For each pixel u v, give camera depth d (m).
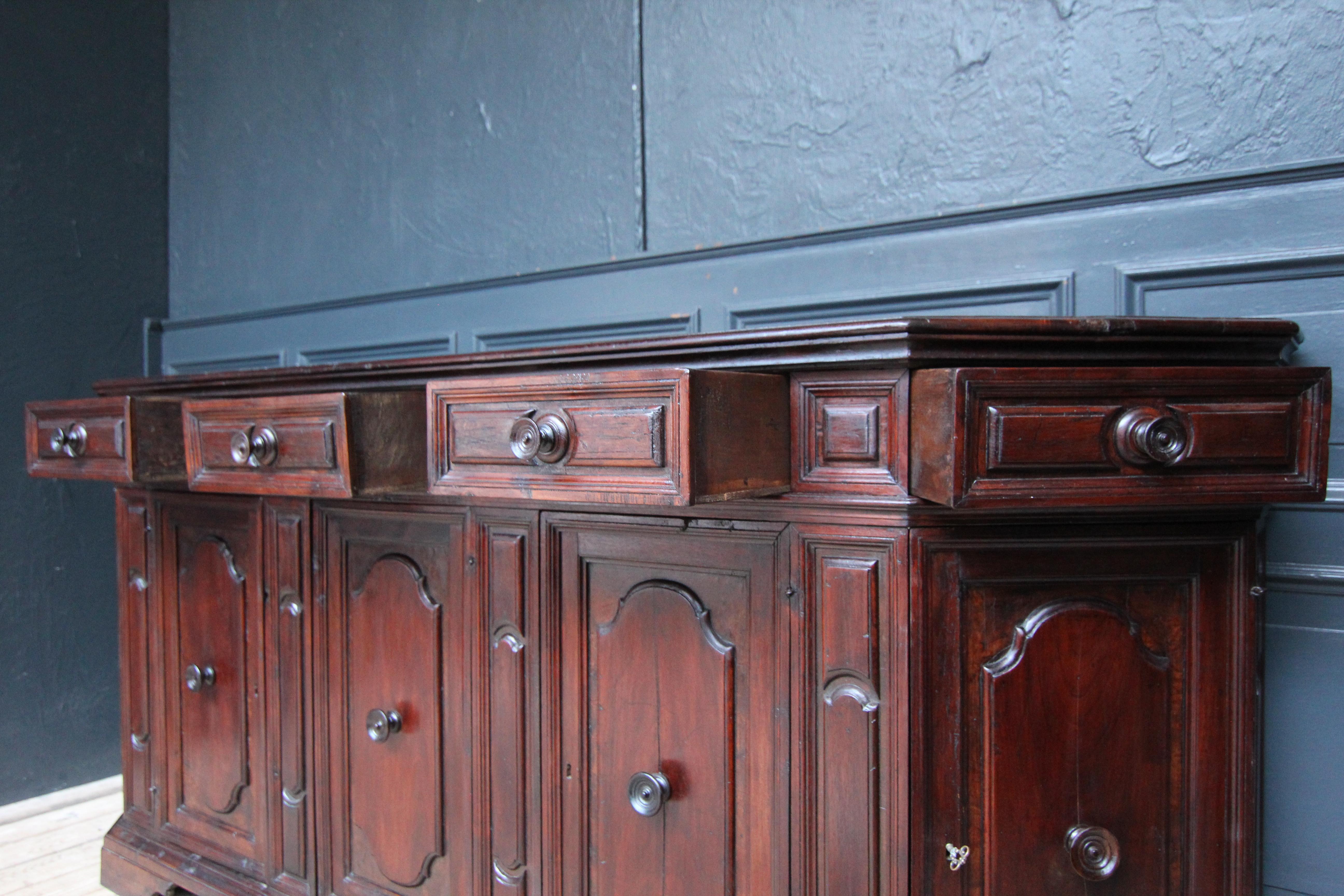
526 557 1.03
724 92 1.45
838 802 0.82
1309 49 1.03
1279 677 1.02
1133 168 1.13
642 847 0.95
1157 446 0.70
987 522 0.79
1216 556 0.83
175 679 1.45
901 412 0.77
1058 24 1.17
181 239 2.29
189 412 1.15
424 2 1.82
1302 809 1.01
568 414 0.82
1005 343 0.75
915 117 1.28
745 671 0.88
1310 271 0.99
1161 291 1.08
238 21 2.15
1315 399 0.75
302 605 1.25
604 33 1.58
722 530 0.89
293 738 1.27
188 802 1.43
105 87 2.15
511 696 1.04
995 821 0.79
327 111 1.99
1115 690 0.81
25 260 1.99
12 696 1.91
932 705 0.78
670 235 1.51
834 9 1.34
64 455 1.37
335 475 0.98
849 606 0.81
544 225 1.66
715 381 0.75
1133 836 0.81
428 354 1.78
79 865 1.68
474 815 1.08
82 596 2.04
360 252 1.94
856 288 1.29
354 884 1.20
